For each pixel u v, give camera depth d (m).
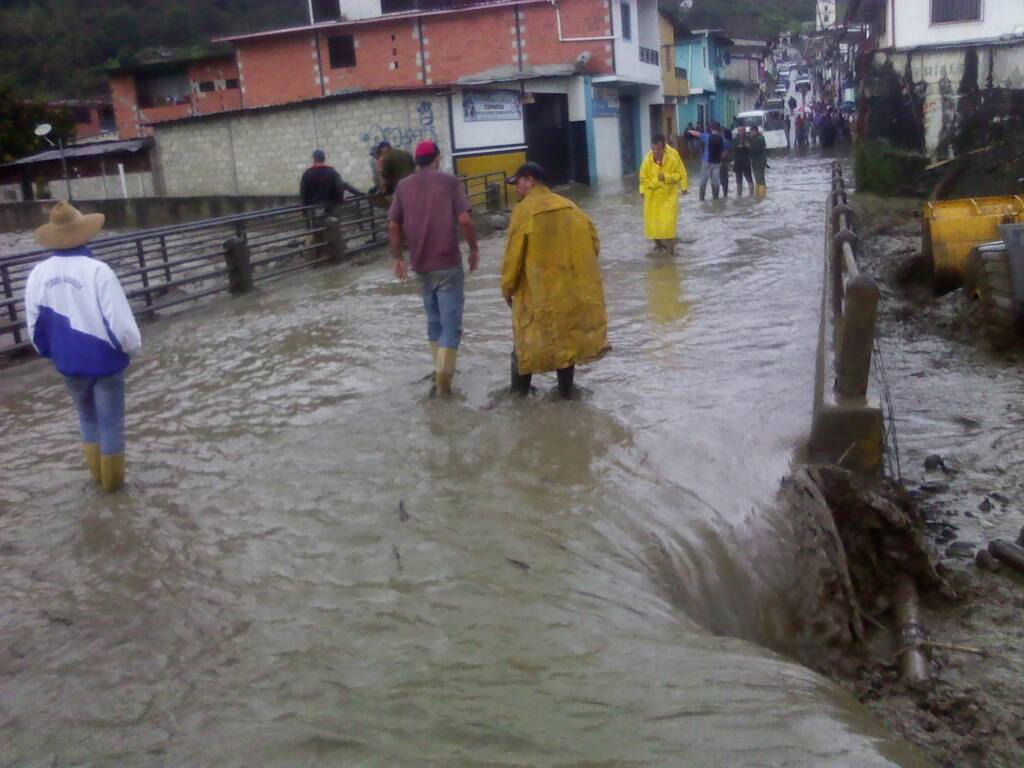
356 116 27.62
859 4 29.41
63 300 5.64
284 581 4.70
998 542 5.41
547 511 5.34
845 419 5.95
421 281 7.49
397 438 6.64
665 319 9.77
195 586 4.70
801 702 3.58
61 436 7.38
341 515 5.43
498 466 6.04
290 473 6.12
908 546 5.22
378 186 17.80
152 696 3.78
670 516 5.25
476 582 4.56
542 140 31.86
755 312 9.81
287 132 28.92
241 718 3.60
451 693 3.66
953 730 4.10
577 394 7.40
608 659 3.87
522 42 33.78
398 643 4.06
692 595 4.70
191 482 6.09
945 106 24.95
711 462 5.98
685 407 7.02
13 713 3.72
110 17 64.62
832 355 6.97
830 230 11.41
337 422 7.08
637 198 25.20
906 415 7.93
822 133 42.00
